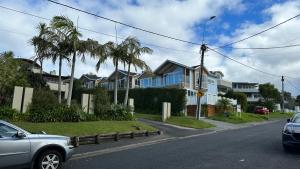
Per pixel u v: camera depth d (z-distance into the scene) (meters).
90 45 23.17
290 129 13.71
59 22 22.45
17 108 19.23
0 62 21.91
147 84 58.22
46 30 23.00
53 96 22.30
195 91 49.94
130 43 29.33
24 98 19.53
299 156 12.77
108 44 27.47
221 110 44.38
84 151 14.73
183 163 11.44
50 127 17.70
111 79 64.69
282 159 12.09
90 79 71.38
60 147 10.11
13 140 9.21
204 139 19.66
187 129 27.62
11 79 21.89
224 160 11.94
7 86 21.50
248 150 14.47
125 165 11.24
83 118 21.09
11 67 22.61
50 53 23.36
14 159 9.16
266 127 30.23
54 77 53.53
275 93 81.94
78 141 16.31
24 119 18.89
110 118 24.25
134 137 20.55
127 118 24.98
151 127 24.36
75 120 20.56
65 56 23.58
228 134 23.05
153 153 13.97
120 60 29.47
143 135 21.55
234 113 43.69
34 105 20.14
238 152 13.88
